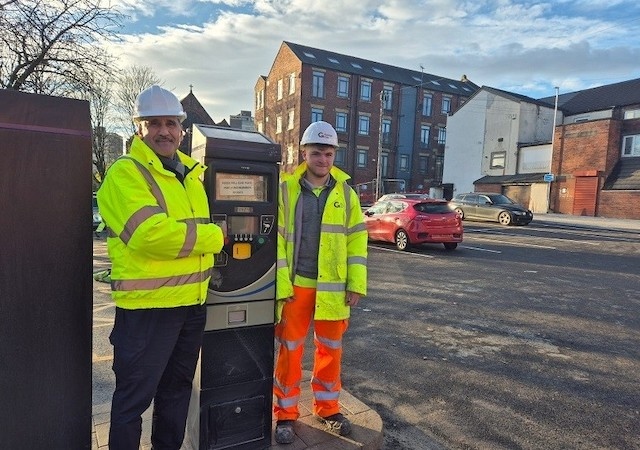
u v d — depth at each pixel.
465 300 6.41
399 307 6.02
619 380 3.77
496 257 10.34
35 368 1.86
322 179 2.71
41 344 1.87
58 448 1.94
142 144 1.99
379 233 11.98
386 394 3.48
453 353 4.36
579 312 5.84
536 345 4.60
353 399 3.11
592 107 29.58
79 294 1.92
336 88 35.31
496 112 30.84
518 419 3.11
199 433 2.29
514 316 5.63
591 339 4.79
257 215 2.33
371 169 37.12
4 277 1.77
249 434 2.40
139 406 1.99
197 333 2.16
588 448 2.77
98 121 20.59
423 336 4.85
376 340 4.71
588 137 24.22
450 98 41.03
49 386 1.90
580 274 8.46
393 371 3.92
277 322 2.49
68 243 1.88
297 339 2.66
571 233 16.12
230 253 2.28
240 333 2.34
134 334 1.94
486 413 3.19
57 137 1.83
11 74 10.10
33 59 10.16
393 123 38.00
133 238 1.81
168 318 1.99
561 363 4.13
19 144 1.76
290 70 35.62
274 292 2.42
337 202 2.65
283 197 2.56
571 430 2.97
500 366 4.05
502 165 30.41
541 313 5.78
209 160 2.20
